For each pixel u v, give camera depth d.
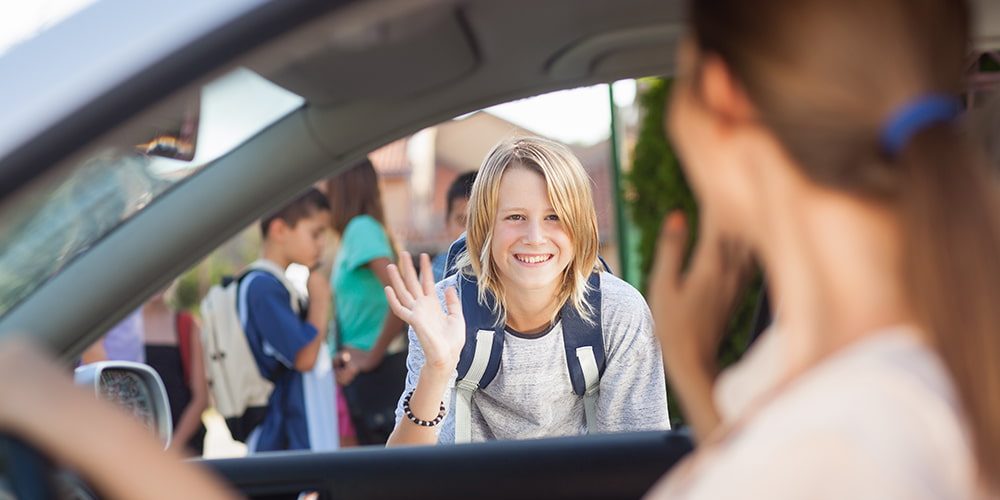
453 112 1.79
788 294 0.92
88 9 1.21
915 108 0.87
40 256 1.45
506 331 2.41
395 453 2.03
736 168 0.93
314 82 1.63
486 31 1.58
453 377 2.43
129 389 1.60
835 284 0.90
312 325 4.52
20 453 1.07
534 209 2.34
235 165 1.78
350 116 1.74
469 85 1.74
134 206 1.61
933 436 0.83
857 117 0.88
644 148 6.09
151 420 1.62
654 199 6.11
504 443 2.04
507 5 1.50
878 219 0.88
